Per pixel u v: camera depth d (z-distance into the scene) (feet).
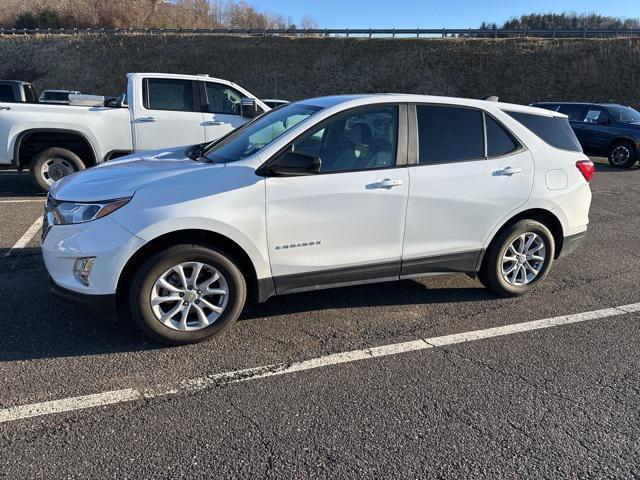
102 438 8.50
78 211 10.84
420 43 118.11
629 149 44.11
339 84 114.93
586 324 13.37
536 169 14.20
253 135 13.44
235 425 8.94
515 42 112.68
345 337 12.34
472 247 13.85
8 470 7.72
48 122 25.09
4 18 187.11
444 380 10.55
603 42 106.63
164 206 10.66
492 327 13.07
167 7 203.51
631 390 10.36
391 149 12.67
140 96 26.17
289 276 12.05
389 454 8.32
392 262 12.98
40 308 13.24
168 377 10.38
